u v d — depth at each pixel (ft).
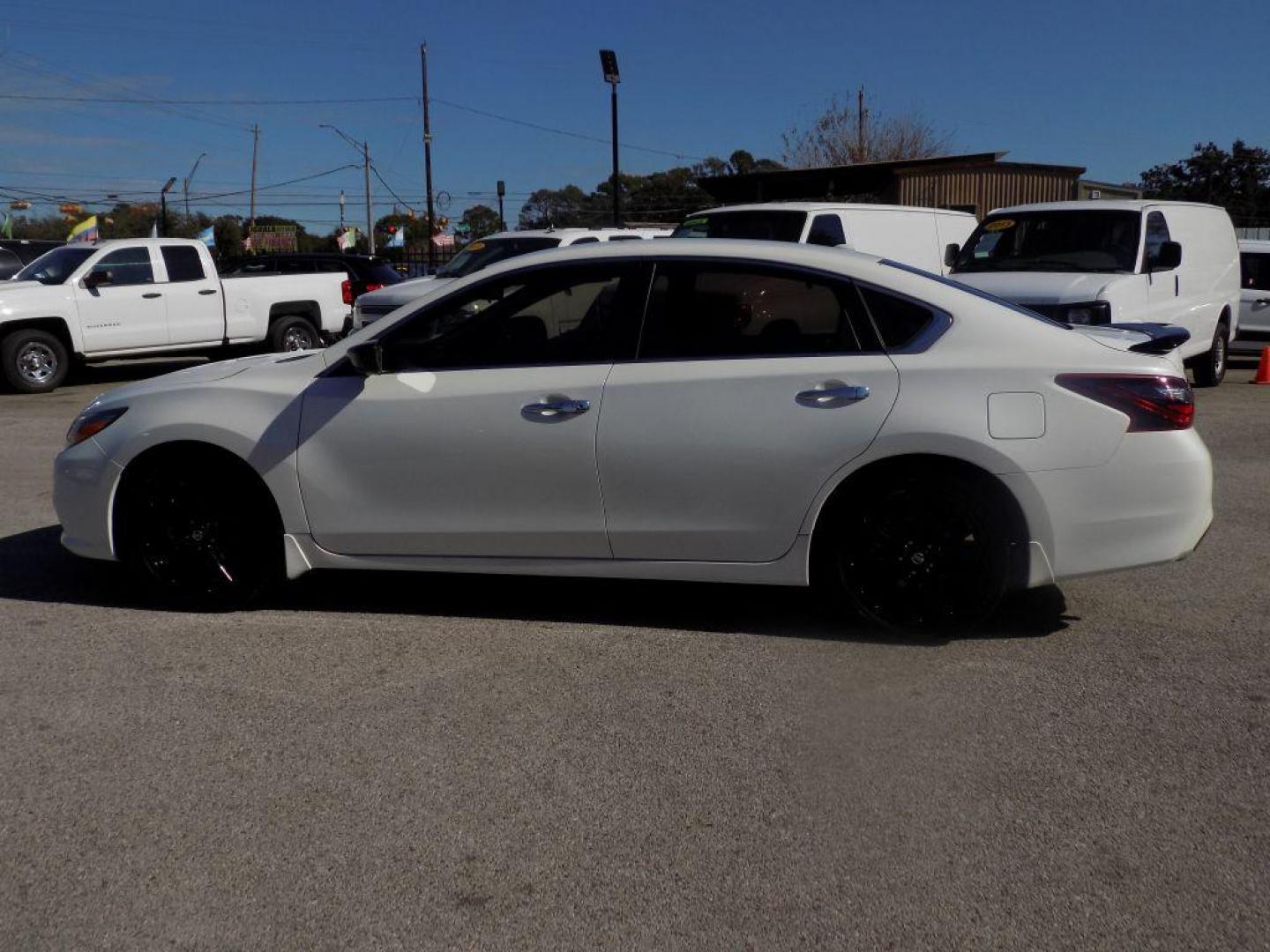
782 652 15.93
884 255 45.37
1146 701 14.16
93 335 50.72
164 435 17.24
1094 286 33.73
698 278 16.28
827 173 78.48
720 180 80.69
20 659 15.98
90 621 17.54
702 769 12.55
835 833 11.19
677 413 15.87
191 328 53.62
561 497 16.33
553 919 9.89
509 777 12.41
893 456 15.43
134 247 52.24
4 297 48.60
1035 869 10.52
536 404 16.24
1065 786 12.03
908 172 79.00
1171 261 36.24
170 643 16.57
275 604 18.35
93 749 13.17
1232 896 10.04
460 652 16.15
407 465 16.71
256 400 17.24
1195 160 237.04
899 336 15.71
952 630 15.93
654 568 16.38
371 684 15.02
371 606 18.25
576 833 11.27
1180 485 15.61
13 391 50.42
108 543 17.87
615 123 84.43
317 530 17.16
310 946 9.57
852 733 13.35
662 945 9.50
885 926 9.71
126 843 11.17
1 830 11.41
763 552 15.99
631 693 14.64
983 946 9.42
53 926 9.86
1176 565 20.07
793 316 15.98
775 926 9.73
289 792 12.15
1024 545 15.48
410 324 16.98
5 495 27.04
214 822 11.52
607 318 16.46
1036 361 15.37
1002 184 80.84
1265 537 22.08
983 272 37.22
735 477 15.78
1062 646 16.05
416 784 12.29
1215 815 11.42
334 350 17.35
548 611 17.90
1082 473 15.25
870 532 15.84
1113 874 10.43
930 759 12.68
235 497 17.43
